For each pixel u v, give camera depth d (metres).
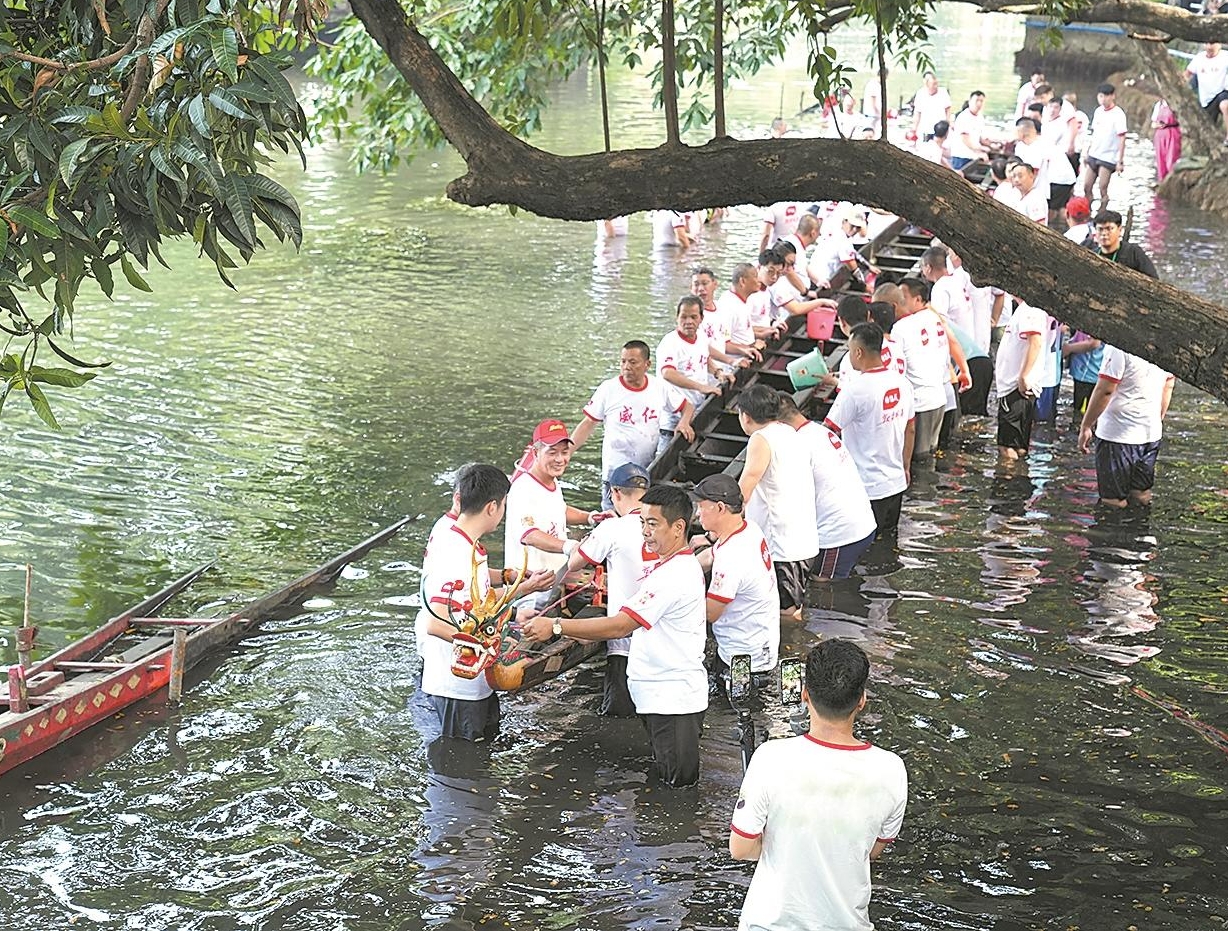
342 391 13.48
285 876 6.10
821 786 4.40
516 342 15.26
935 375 11.25
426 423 12.59
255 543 9.91
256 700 7.66
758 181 5.03
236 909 5.86
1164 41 12.02
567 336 15.51
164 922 5.76
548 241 20.47
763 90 37.03
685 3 11.16
